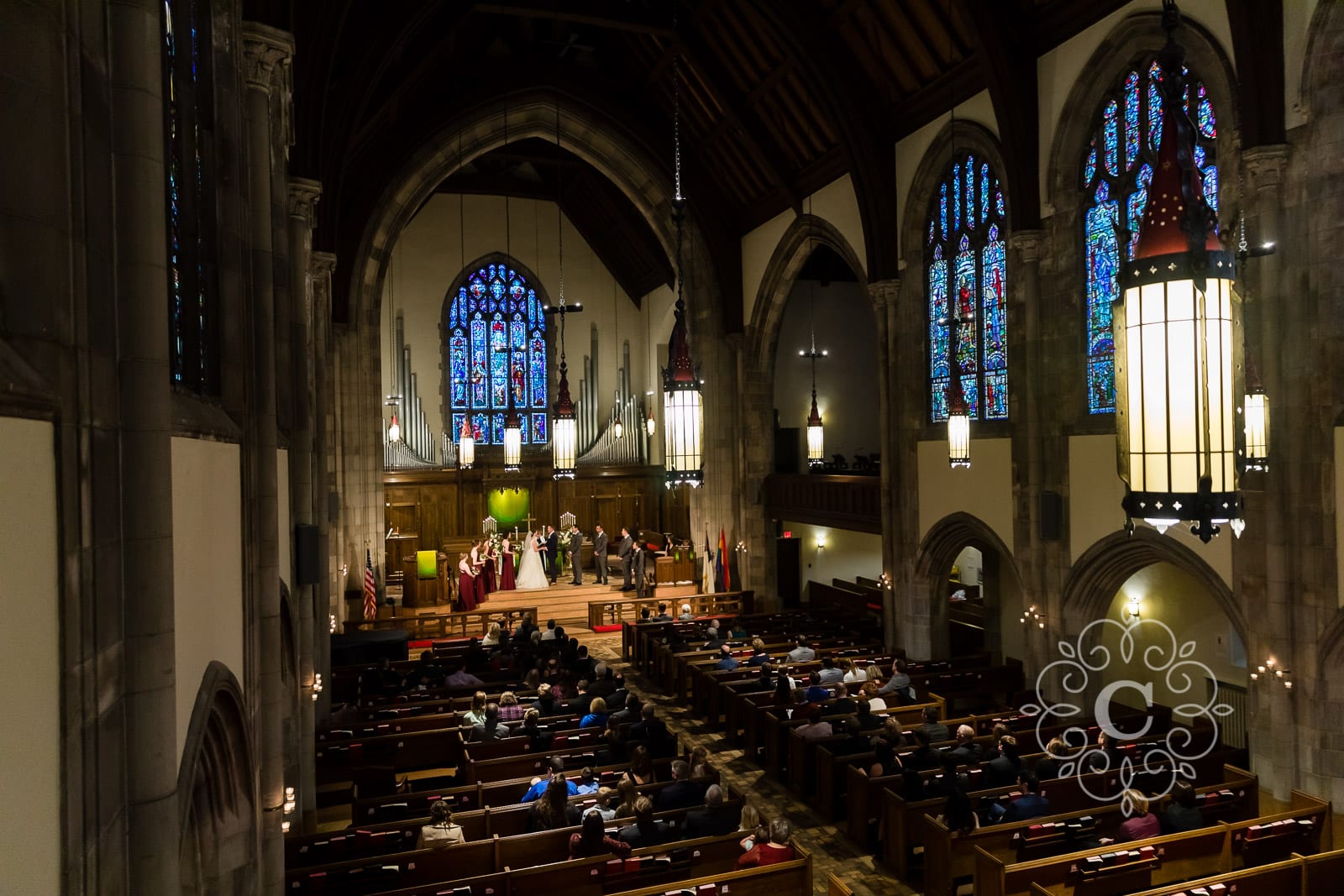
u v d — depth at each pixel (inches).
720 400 1010.1
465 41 855.1
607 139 944.3
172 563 154.9
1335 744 409.4
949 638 747.4
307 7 423.2
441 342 1270.9
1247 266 439.8
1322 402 413.4
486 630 885.8
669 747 460.8
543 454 1294.3
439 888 297.7
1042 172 587.8
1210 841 341.1
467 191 1249.4
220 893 225.6
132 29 148.8
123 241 147.8
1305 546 419.8
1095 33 534.6
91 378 134.3
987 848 351.6
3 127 112.2
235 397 253.6
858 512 821.9
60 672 119.8
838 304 1157.7
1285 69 423.8
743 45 781.9
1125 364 135.7
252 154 292.4
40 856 110.4
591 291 1348.4
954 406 581.0
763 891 312.0
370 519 890.7
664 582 1069.8
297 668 394.9
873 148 733.3
